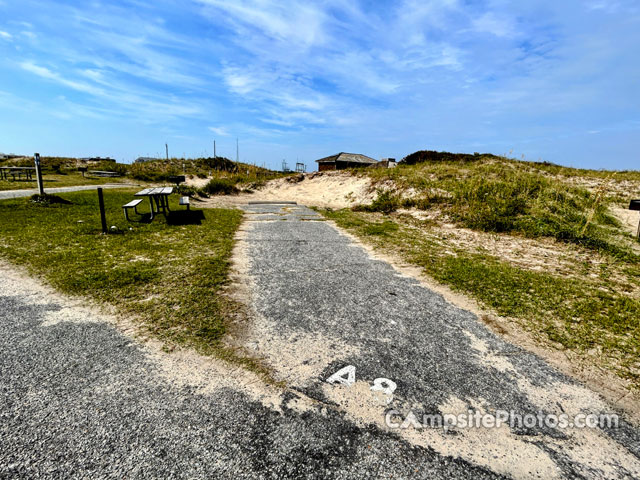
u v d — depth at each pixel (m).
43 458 1.91
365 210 12.76
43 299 3.88
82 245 6.07
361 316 3.79
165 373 2.68
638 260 6.26
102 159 39.19
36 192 12.73
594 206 9.53
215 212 10.96
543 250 7.03
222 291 4.32
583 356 3.15
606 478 1.97
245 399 2.44
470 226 9.12
